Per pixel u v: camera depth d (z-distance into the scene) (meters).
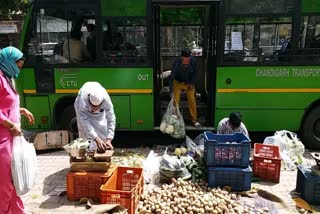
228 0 6.16
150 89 6.43
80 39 6.35
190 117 7.01
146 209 4.20
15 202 3.73
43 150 6.50
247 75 6.33
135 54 6.35
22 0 13.27
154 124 6.62
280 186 4.98
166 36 8.48
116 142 7.00
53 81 6.46
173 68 6.64
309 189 4.48
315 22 6.17
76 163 4.51
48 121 6.61
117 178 4.61
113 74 6.40
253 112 6.44
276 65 6.28
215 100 6.45
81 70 6.40
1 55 3.51
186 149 6.10
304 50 6.24
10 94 3.51
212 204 4.20
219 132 5.41
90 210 3.79
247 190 4.73
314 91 6.32
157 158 5.46
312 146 6.57
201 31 8.27
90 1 6.21
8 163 3.53
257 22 6.20
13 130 3.52
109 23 6.27
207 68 7.21
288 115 6.42
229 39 6.26
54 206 4.37
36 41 6.37
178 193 4.48
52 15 6.30
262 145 5.33
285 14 6.15
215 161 4.75
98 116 4.80
